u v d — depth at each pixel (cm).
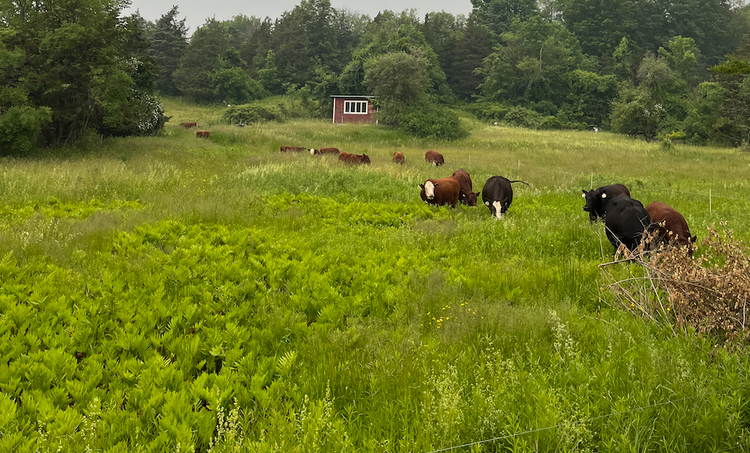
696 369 416
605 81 8462
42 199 1202
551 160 2847
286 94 8888
